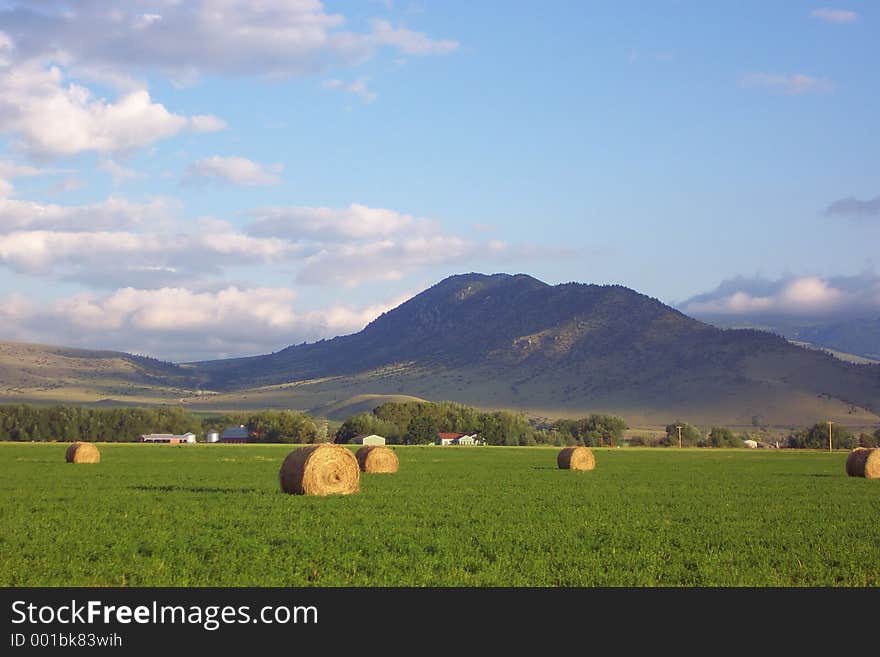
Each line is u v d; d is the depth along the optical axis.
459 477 67.31
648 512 41.34
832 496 52.06
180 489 52.69
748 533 34.25
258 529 33.59
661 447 194.88
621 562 27.91
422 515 38.81
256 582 25.14
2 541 30.62
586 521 37.25
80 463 83.62
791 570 27.28
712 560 28.33
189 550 28.95
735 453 147.38
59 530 33.12
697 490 56.09
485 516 38.62
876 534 34.53
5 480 59.88
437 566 27.14
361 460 71.69
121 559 27.58
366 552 29.14
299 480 48.28
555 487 57.19
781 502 47.75
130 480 60.78
